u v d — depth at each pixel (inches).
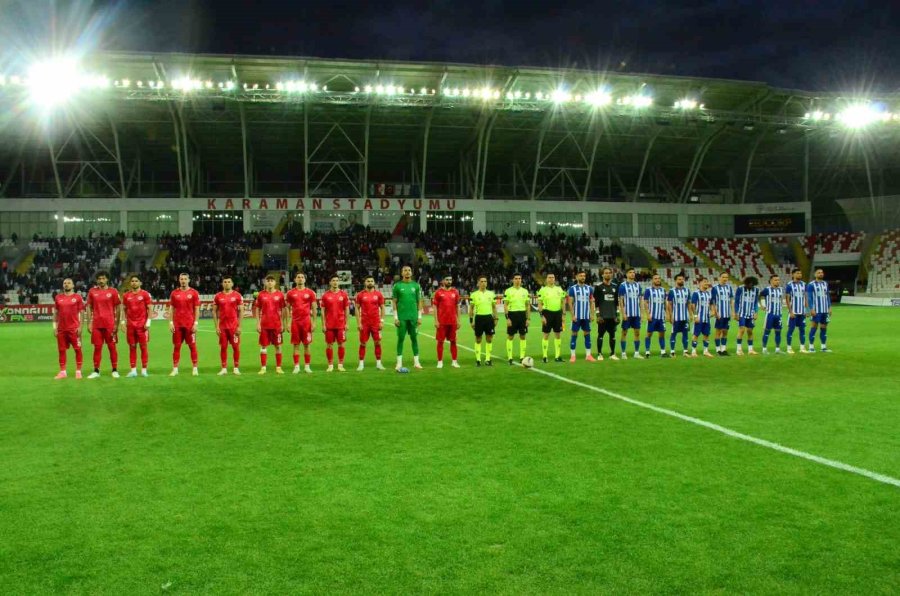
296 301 525.0
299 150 2065.7
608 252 2092.8
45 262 1770.4
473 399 391.9
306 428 314.5
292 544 177.3
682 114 1859.0
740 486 221.9
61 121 1768.0
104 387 448.1
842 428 307.1
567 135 2017.7
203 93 1606.8
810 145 2161.7
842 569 160.9
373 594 149.9
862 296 1913.1
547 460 255.0
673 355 625.9
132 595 150.8
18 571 163.0
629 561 165.5
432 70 1683.1
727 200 2337.6
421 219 2070.6
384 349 732.7
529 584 153.9
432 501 209.6
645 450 269.0
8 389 438.9
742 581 154.9
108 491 221.8
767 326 660.1
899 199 2256.4
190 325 519.8
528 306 583.8
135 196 2086.6
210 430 311.7
